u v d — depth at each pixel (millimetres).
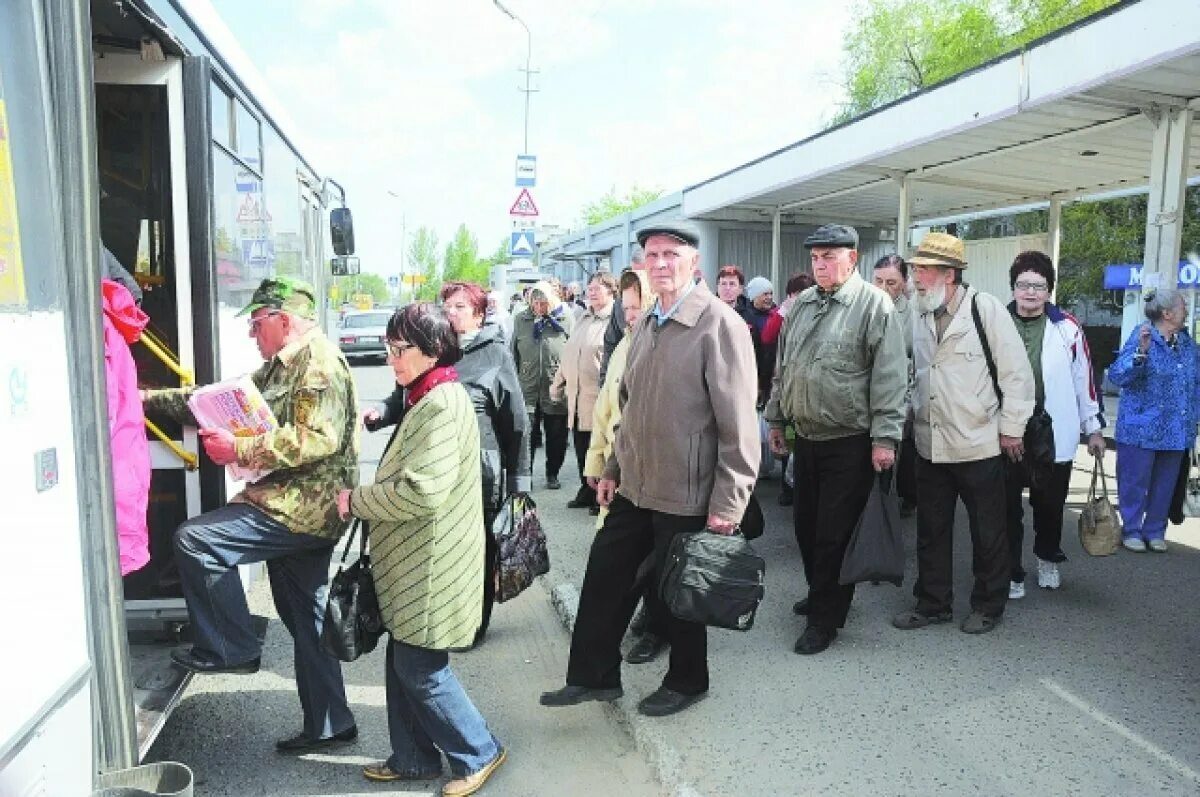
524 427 4590
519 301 17078
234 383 3125
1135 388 5906
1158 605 4938
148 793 2215
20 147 2045
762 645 4453
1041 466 4520
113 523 2385
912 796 3084
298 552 3326
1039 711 3684
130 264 3676
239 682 4254
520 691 4148
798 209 12922
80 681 2236
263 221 5059
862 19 27656
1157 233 6504
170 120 3598
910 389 4629
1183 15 5156
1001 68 6730
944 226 14320
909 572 5676
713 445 3428
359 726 3799
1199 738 3438
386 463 2969
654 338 3484
